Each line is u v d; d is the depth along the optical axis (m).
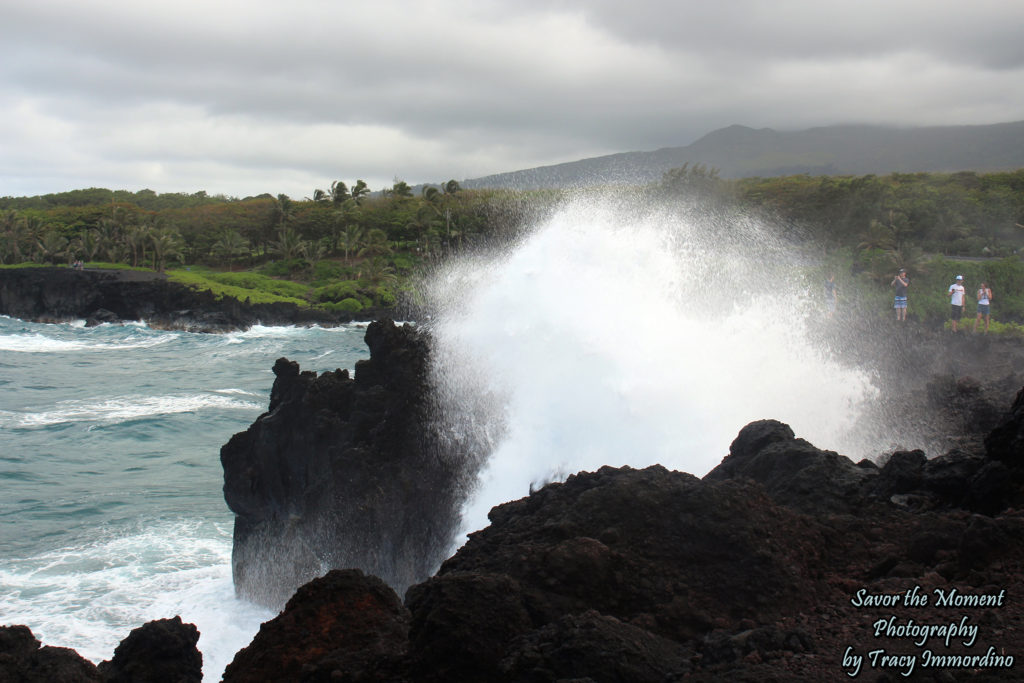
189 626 8.68
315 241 134.75
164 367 60.59
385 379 16.50
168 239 125.25
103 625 14.94
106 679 6.87
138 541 19.38
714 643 5.34
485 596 5.71
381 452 15.53
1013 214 59.75
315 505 15.91
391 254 123.94
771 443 8.97
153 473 26.47
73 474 26.25
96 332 90.06
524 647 5.34
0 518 21.19
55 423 34.94
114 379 52.75
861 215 58.88
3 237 135.62
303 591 6.66
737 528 6.57
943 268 32.66
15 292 102.56
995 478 7.44
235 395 44.62
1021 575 5.88
